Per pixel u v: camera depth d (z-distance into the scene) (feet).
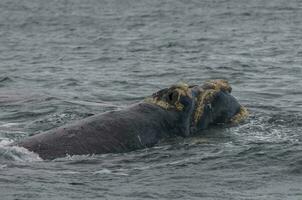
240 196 142.20
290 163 167.94
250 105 260.42
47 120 229.66
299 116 229.86
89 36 654.94
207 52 484.74
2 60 456.45
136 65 413.80
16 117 235.81
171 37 618.03
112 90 312.71
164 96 205.36
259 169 163.94
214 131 206.08
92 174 158.20
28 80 349.82
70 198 136.77
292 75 358.23
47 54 493.36
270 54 462.60
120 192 142.72
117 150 183.62
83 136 183.93
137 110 199.62
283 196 142.72
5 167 160.56
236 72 372.38
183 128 201.36
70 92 305.53
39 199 135.03
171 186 148.97
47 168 162.30
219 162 170.30
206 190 146.51
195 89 213.46
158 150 185.16
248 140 195.21
